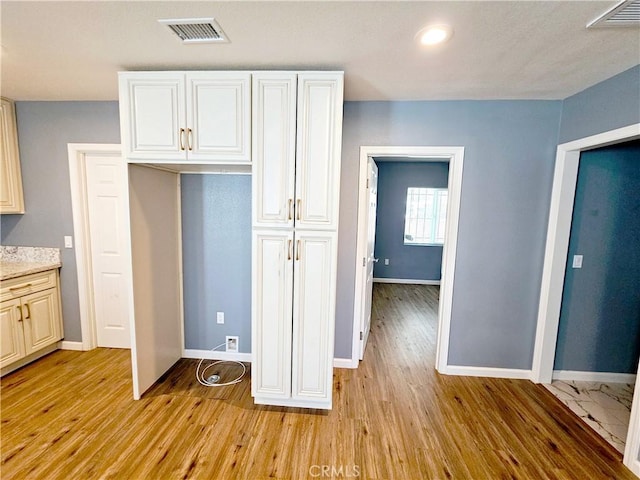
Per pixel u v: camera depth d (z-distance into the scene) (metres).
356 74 2.03
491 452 1.90
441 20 1.43
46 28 1.54
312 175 2.01
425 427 2.10
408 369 2.84
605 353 2.66
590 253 2.55
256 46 1.71
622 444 1.99
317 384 2.19
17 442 1.88
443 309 2.72
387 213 6.30
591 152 2.45
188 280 2.86
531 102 2.45
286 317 2.14
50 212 2.90
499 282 2.63
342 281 2.75
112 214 2.96
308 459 1.81
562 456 1.88
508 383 2.64
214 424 2.07
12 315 2.55
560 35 1.53
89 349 3.04
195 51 1.78
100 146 2.78
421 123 2.52
